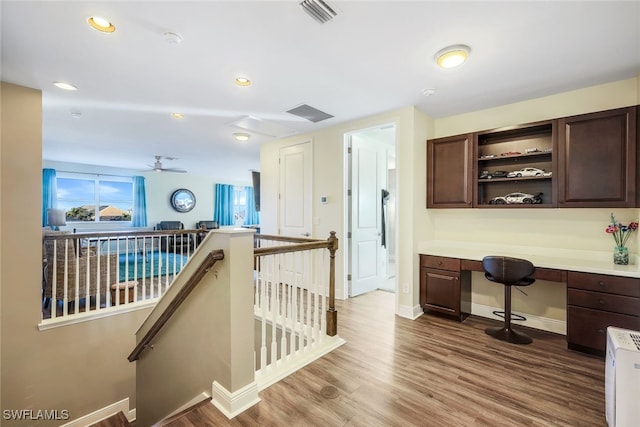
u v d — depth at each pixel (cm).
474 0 165
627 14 175
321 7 170
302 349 248
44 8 168
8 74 250
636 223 257
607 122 253
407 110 339
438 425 169
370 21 184
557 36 199
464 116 360
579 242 291
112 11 172
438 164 353
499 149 334
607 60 231
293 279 240
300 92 294
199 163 741
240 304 190
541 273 269
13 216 262
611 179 251
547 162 303
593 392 199
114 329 321
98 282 316
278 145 495
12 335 262
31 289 270
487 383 210
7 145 261
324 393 199
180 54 222
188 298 226
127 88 283
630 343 162
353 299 415
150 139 488
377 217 472
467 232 362
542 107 306
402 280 347
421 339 283
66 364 291
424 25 188
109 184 812
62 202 737
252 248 199
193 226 981
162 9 171
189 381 227
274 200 503
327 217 426
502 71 249
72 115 362
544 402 189
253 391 192
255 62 235
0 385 256
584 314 249
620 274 232
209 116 368
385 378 217
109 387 318
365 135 450
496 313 335
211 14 176
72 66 239
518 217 326
